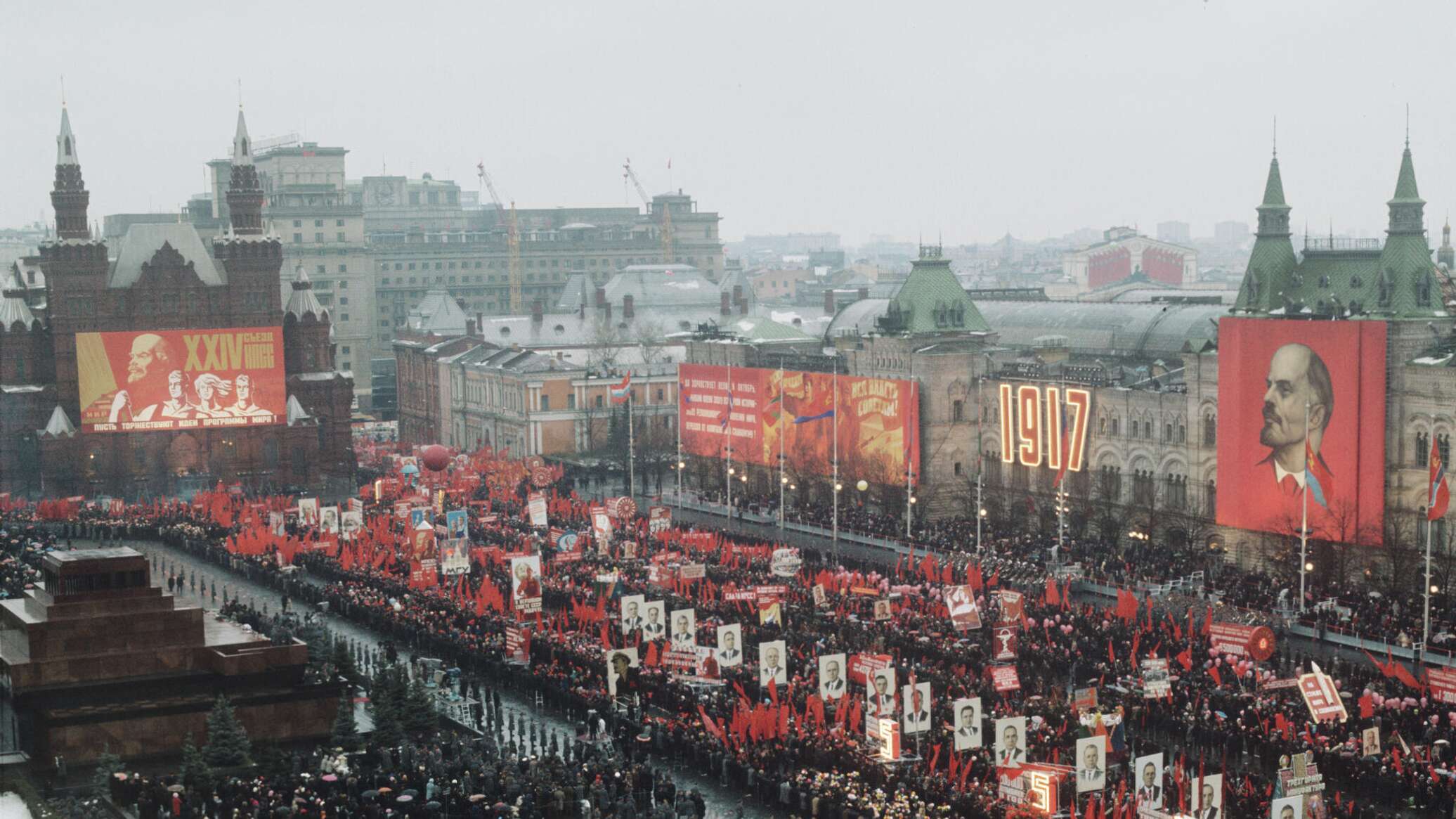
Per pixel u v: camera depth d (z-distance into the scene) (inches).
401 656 5895.7
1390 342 6688.0
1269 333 6968.5
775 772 4288.9
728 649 4945.9
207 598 6993.1
